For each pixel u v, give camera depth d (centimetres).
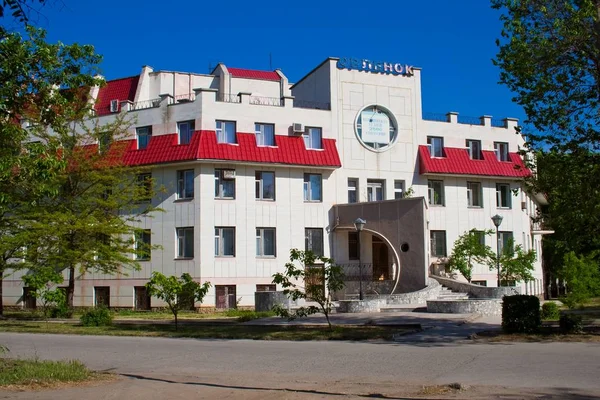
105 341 1912
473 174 4088
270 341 1836
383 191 3991
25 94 1267
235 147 3612
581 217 1769
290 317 2050
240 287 3594
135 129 3766
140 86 4362
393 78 4081
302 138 3797
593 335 1733
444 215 4066
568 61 1806
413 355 1440
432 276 3541
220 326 2336
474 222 4138
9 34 1159
